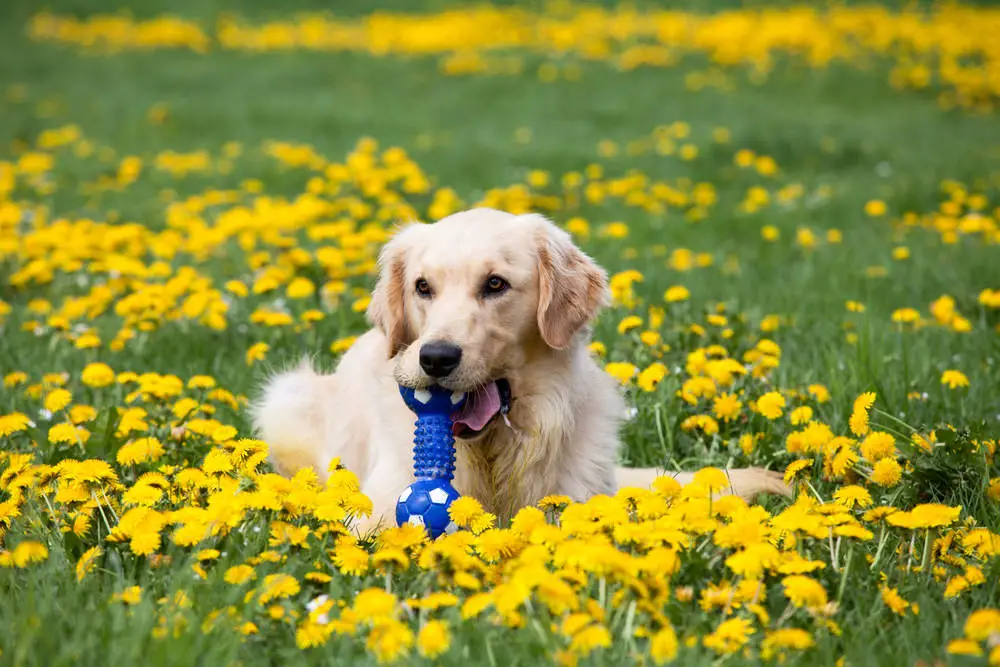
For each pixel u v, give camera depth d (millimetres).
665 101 16938
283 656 2475
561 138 14039
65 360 5285
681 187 11055
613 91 17844
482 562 2807
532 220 3779
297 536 2863
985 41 20172
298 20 25859
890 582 2887
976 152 12766
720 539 2723
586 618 2320
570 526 2811
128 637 2412
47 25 24391
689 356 4668
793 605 2615
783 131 14086
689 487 2969
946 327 5734
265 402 4641
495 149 12969
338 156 12453
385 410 3838
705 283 6988
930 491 3594
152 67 20125
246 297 6449
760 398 4125
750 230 9141
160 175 11242
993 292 6504
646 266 7555
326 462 4426
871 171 12133
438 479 3287
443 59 20906
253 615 2588
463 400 3498
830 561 2945
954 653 2328
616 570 2484
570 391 3789
